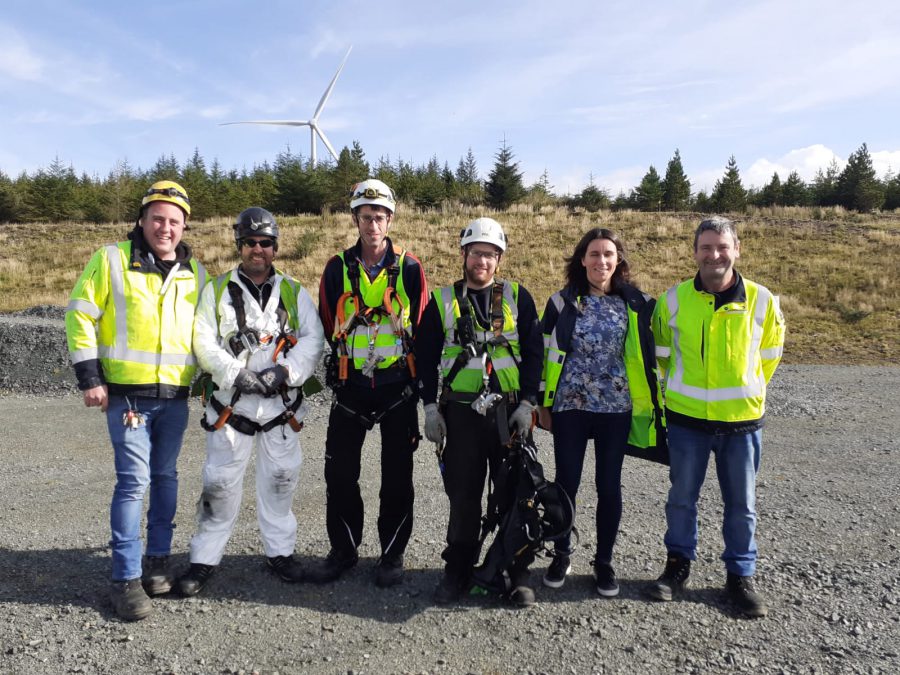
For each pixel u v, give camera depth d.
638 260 21.55
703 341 3.19
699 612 3.13
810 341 14.19
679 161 39.72
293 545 3.48
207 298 3.34
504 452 3.24
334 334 3.37
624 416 3.26
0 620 2.96
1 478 5.28
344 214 31.16
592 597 3.29
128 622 2.99
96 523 4.28
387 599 3.26
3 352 9.50
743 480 3.19
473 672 2.62
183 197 3.29
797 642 2.86
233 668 2.63
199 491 4.95
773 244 22.41
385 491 3.39
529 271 20.45
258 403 3.29
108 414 3.13
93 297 3.09
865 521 4.34
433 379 3.22
